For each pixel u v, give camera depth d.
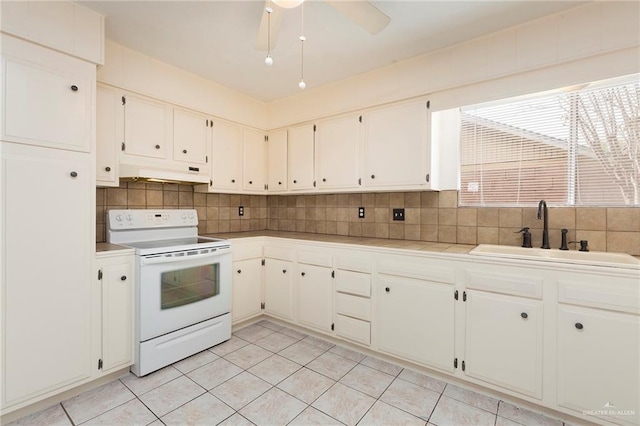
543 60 1.81
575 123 2.02
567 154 2.05
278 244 2.91
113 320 1.93
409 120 2.38
